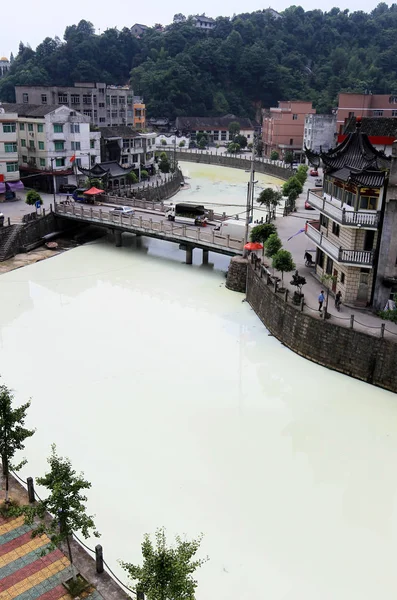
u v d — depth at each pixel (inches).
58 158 3218.5
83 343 1469.0
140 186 3472.0
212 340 1507.1
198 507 893.8
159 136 6136.8
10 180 2950.3
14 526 765.9
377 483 967.0
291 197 2871.6
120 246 2449.6
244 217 2797.7
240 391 1247.5
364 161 1508.4
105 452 1021.2
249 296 1788.9
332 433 1105.4
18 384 1251.8
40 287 1916.8
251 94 7514.8
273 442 1072.2
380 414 1171.3
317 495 932.0
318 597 738.2
